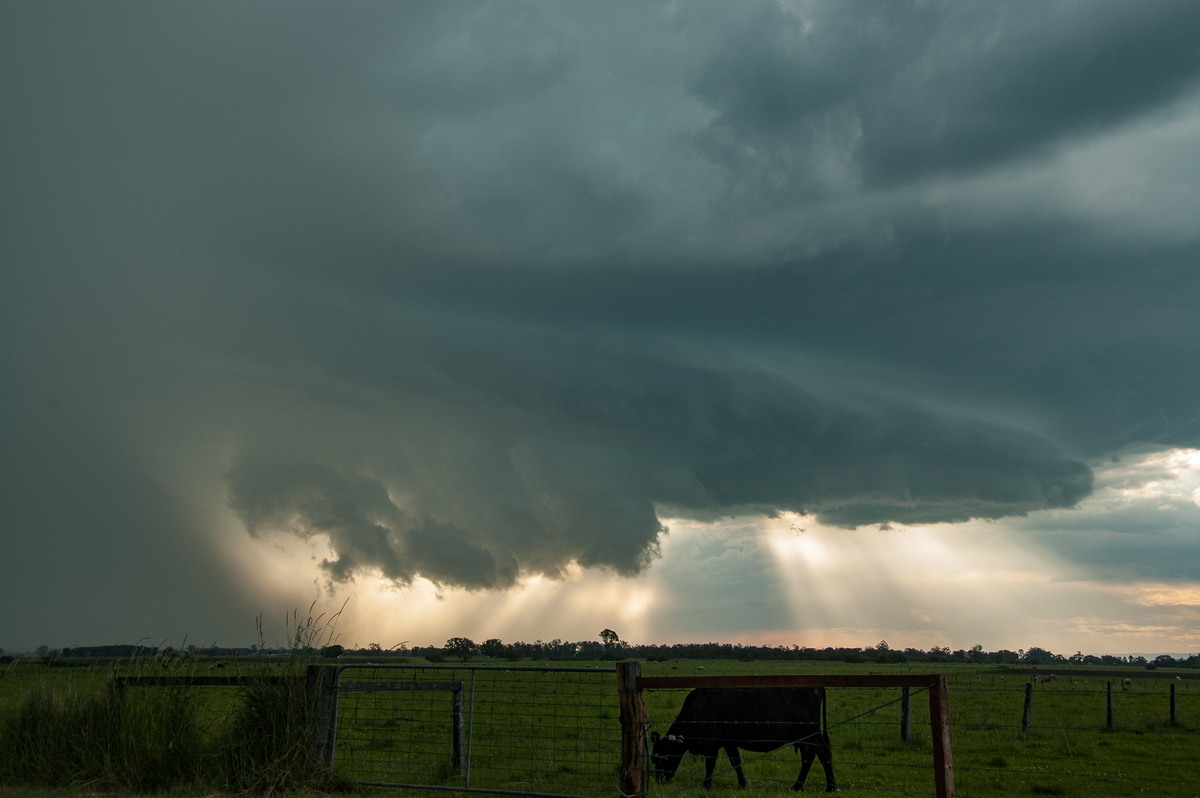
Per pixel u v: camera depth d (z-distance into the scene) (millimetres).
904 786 15938
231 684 12336
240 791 10883
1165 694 52312
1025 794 15422
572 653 164750
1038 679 68125
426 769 14219
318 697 11875
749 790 14734
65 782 11133
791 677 9180
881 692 48750
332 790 11344
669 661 178000
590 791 12367
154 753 11492
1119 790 16000
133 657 12969
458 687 14008
